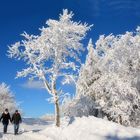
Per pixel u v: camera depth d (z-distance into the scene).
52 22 29.88
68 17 30.16
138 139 21.17
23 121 49.28
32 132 28.75
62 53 29.70
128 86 33.38
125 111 32.69
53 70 29.19
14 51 29.88
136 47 35.50
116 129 22.58
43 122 51.06
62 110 36.22
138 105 33.84
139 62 35.16
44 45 29.25
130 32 35.97
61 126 28.14
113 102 33.31
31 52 29.86
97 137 21.94
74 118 27.23
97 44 37.00
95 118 25.56
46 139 24.20
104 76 35.12
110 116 33.22
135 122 33.44
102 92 34.84
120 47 35.38
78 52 30.30
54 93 29.19
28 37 30.09
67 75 29.44
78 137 23.22
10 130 33.56
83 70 36.50
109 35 36.94
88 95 35.72
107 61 35.88
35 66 29.73
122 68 35.09
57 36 29.12
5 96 55.38
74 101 36.12
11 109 54.97
